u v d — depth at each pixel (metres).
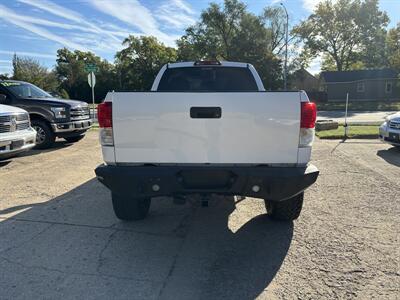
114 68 76.44
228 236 4.17
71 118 10.52
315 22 59.59
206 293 3.01
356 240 4.01
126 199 4.38
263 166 3.65
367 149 9.79
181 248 3.87
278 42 56.97
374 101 48.75
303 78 59.41
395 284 3.13
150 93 3.61
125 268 3.43
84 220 4.67
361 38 59.19
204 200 3.85
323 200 5.40
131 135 3.66
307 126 3.60
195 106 3.59
